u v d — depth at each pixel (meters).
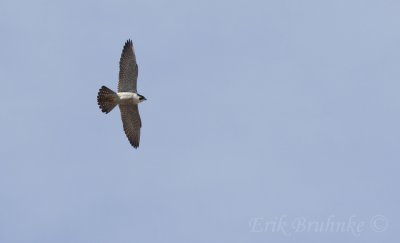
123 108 60.72
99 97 60.19
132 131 61.16
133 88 60.72
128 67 60.84
